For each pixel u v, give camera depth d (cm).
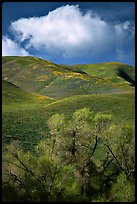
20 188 1309
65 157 1609
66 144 1620
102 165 1608
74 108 5412
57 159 1566
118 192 1280
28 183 1321
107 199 1300
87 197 1294
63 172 1398
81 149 1628
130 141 1580
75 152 1625
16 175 1344
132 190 1234
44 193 1284
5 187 1160
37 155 1734
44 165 1388
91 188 1453
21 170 1368
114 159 1605
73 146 1620
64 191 1313
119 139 1588
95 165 1602
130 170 1452
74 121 1695
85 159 1591
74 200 1230
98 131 1620
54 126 1666
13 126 4047
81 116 1678
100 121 1644
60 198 1234
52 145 1633
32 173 1378
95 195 1364
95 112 5128
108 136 1603
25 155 1425
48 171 1383
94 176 1495
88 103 5684
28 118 4694
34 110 5400
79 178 1474
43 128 4081
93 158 1684
